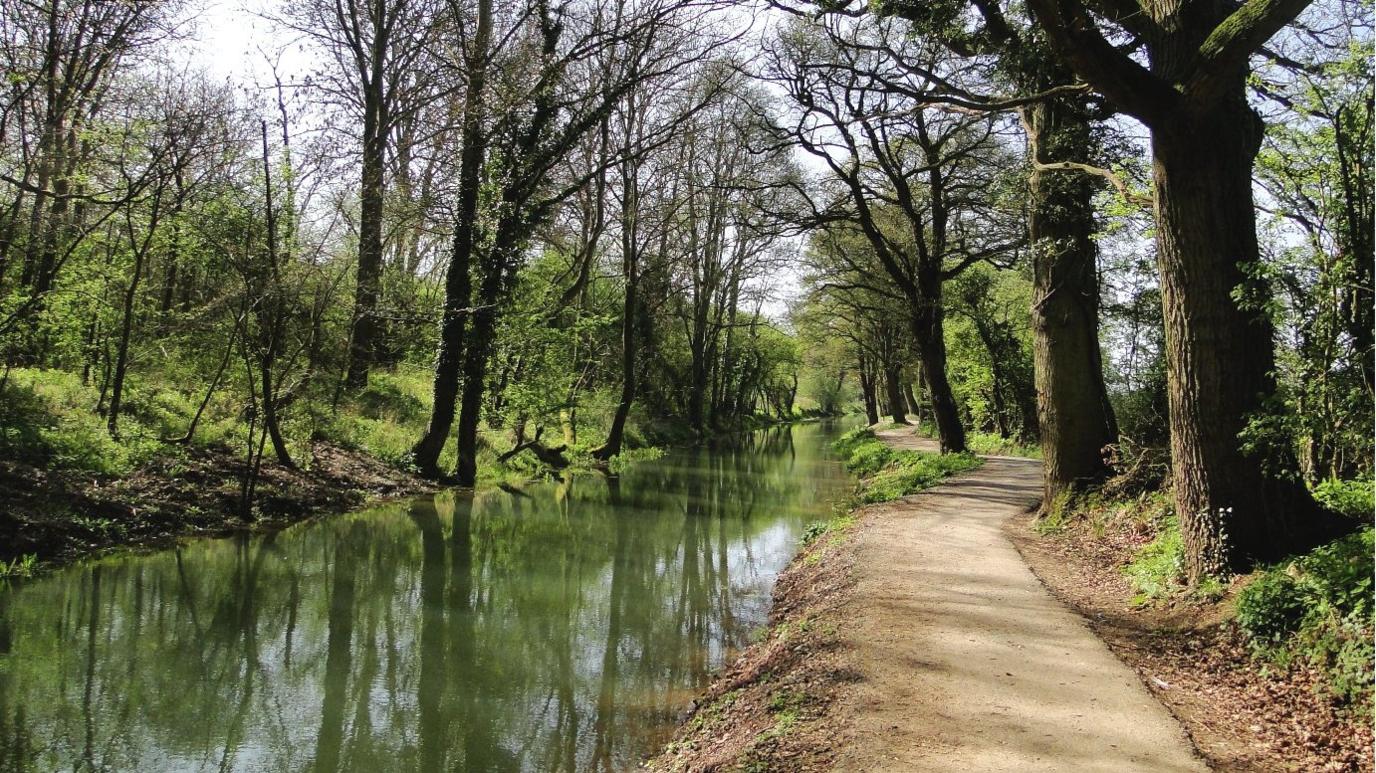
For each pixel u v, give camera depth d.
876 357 46.41
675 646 9.30
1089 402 12.45
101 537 11.48
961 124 18.94
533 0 18.72
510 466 23.36
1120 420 16.80
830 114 17.75
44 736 6.43
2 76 11.96
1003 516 13.91
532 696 7.74
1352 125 7.41
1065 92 8.45
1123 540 10.14
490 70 18.19
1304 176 8.57
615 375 35.41
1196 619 7.09
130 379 16.44
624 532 16.06
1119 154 12.61
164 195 14.32
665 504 19.86
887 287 28.67
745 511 19.19
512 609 10.51
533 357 23.47
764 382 63.41
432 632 9.46
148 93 15.59
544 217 20.97
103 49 13.79
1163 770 4.71
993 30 11.40
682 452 35.34
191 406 17.08
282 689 7.68
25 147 13.09
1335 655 5.51
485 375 21.66
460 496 18.72
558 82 19.36
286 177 13.92
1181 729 5.30
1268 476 7.42
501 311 20.23
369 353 23.44
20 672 7.56
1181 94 7.28
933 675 6.22
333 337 19.36
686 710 7.43
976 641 7.06
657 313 38.59
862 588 8.87
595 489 22.02
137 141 13.33
